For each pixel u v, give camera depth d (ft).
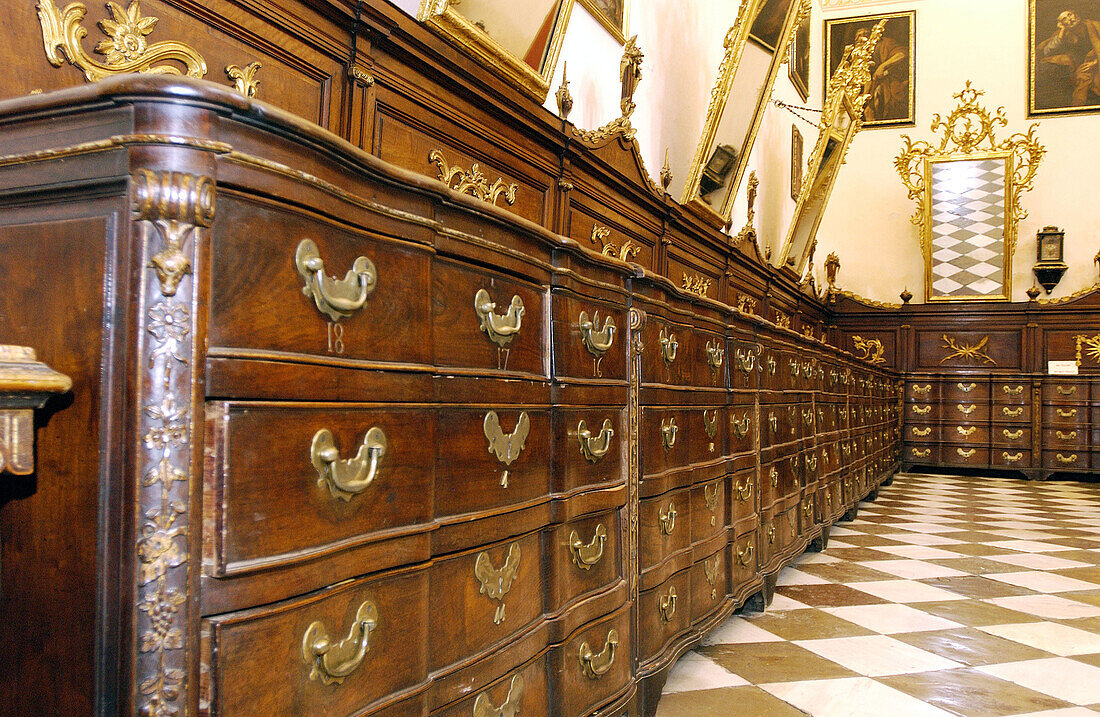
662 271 17.89
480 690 4.72
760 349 11.53
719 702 7.97
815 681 8.66
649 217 17.16
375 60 8.84
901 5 39.04
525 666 5.28
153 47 6.35
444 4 9.44
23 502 3.09
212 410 2.92
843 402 18.69
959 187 34.83
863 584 13.43
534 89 12.37
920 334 35.58
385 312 3.86
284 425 3.20
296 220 3.29
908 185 35.83
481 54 10.59
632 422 7.07
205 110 2.89
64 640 2.96
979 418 34.19
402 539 3.92
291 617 3.22
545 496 5.62
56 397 3.03
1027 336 33.78
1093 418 32.60
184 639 2.79
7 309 3.20
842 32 39.83
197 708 2.84
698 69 21.53
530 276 5.38
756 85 20.90
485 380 4.78
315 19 7.95
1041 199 36.70
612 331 6.66
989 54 37.76
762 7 18.92
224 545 2.92
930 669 9.16
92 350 2.97
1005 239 34.09
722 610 9.69
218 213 2.95
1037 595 12.83
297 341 3.30
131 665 2.75
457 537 4.50
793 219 28.99
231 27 7.08
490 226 4.89
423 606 4.12
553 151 12.88
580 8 14.83
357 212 3.63
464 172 10.64
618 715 6.62
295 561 3.20
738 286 24.20
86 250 3.02
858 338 36.52
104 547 2.87
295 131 3.18
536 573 5.53
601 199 14.75
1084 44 36.14
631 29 17.13
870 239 39.40
